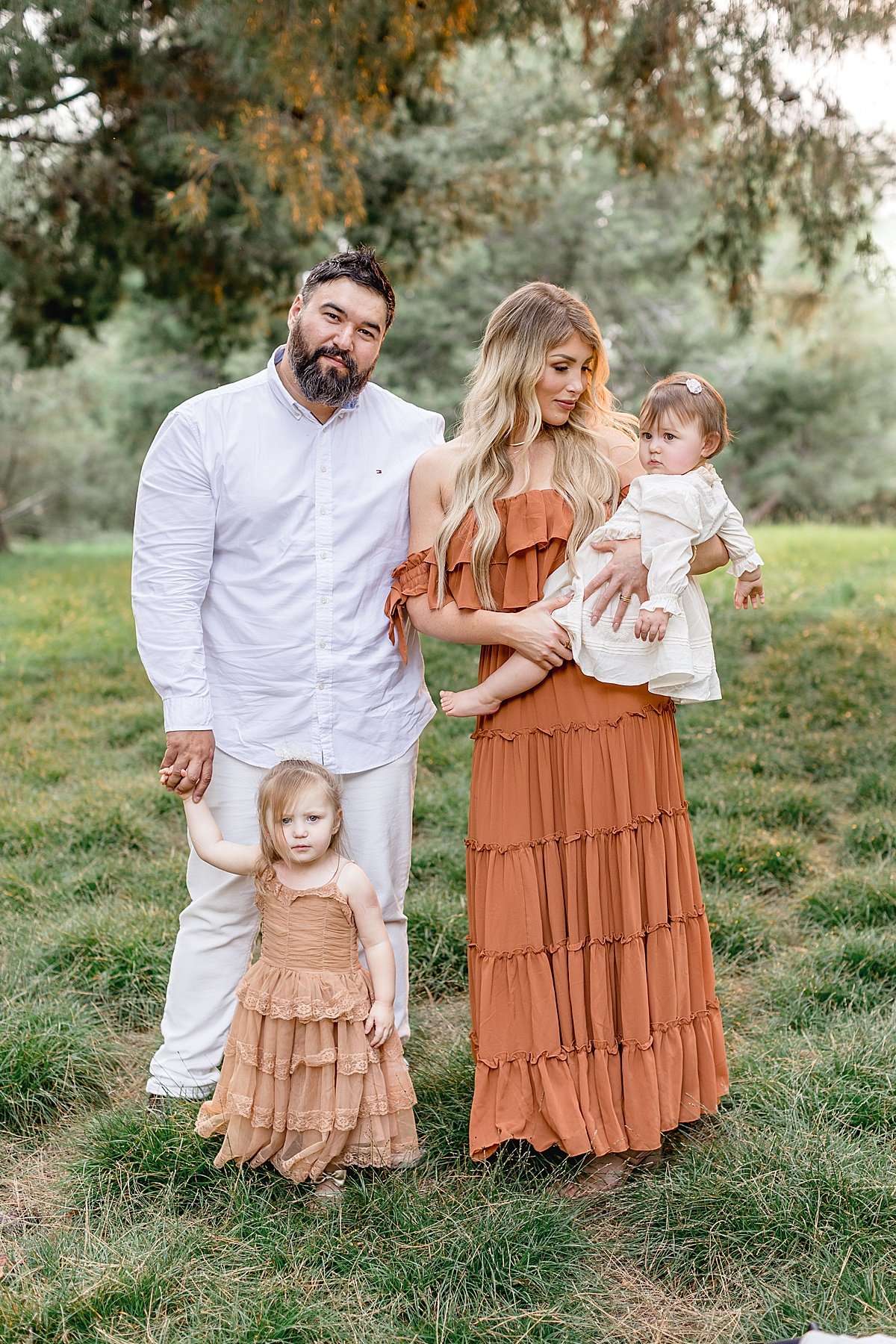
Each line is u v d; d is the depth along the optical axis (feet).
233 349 49.85
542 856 8.96
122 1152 9.21
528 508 8.88
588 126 41.86
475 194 36.86
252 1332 7.41
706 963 9.53
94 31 23.45
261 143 21.18
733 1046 10.98
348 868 8.93
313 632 9.51
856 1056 10.19
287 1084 8.70
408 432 9.80
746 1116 9.59
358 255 8.90
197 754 9.36
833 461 85.66
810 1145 8.86
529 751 9.00
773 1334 7.41
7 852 15.89
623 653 8.80
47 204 33.01
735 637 27.68
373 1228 8.41
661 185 58.44
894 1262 7.97
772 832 16.03
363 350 8.88
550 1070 8.86
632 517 8.84
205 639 9.75
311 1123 8.66
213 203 30.60
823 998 11.75
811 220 25.16
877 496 87.25
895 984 11.94
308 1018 8.57
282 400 9.34
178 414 9.30
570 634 8.75
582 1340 7.42
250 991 8.79
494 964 9.00
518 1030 8.98
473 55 40.27
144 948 12.63
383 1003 8.86
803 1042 10.74
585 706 8.92
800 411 82.07
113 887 14.84
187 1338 7.39
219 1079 9.08
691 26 21.40
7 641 31.55
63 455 100.37
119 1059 11.11
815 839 16.24
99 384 86.99
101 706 24.09
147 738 21.31
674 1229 8.30
